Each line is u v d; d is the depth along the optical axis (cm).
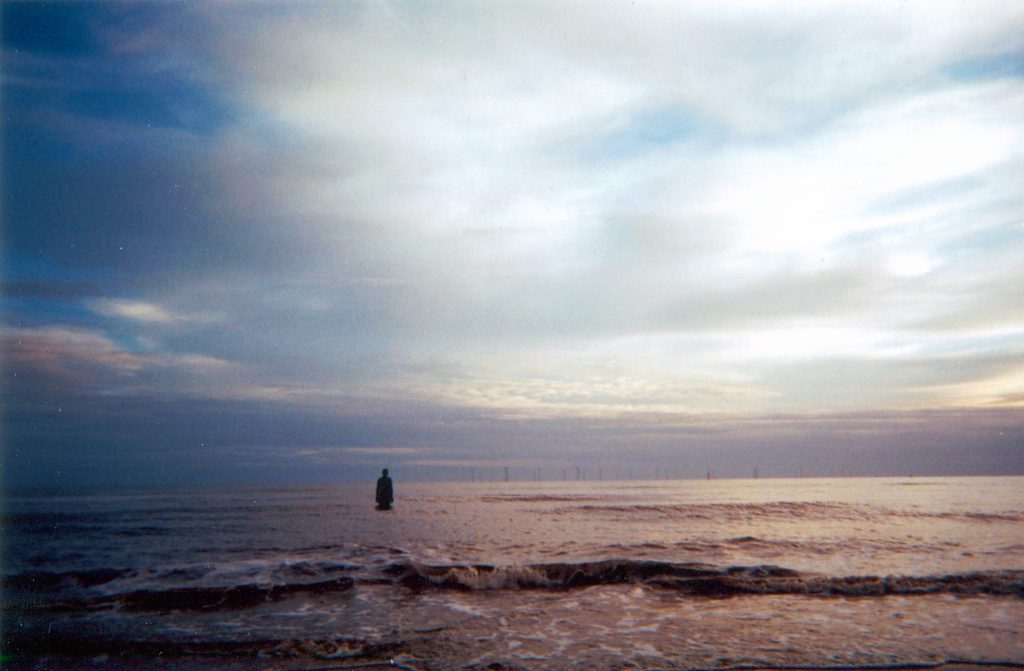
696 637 860
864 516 2391
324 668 753
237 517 2553
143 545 1734
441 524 2234
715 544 1616
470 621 956
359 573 1277
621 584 1195
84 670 761
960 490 4781
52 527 2194
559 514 2588
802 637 854
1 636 891
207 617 995
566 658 773
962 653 782
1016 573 1191
